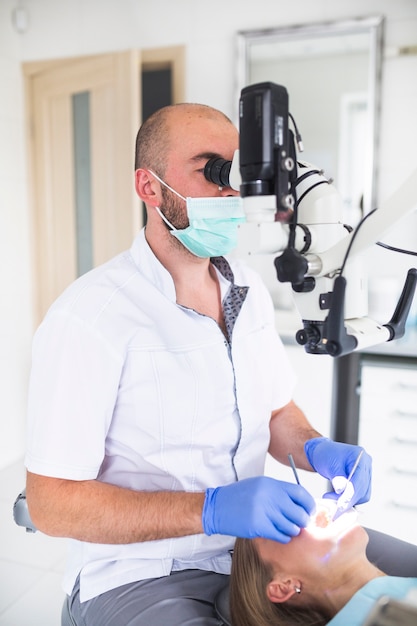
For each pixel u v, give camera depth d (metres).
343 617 0.93
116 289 1.17
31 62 3.02
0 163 2.94
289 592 1.00
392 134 2.54
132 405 1.14
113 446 1.16
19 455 3.10
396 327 0.94
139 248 1.24
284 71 2.62
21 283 3.11
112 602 1.06
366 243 0.84
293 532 0.99
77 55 2.95
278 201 0.80
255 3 2.66
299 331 0.90
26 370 3.17
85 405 1.07
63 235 3.09
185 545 1.13
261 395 1.27
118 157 2.84
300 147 0.89
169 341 1.16
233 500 1.00
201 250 1.18
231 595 1.04
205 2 2.73
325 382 2.28
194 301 1.26
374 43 2.48
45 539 2.29
